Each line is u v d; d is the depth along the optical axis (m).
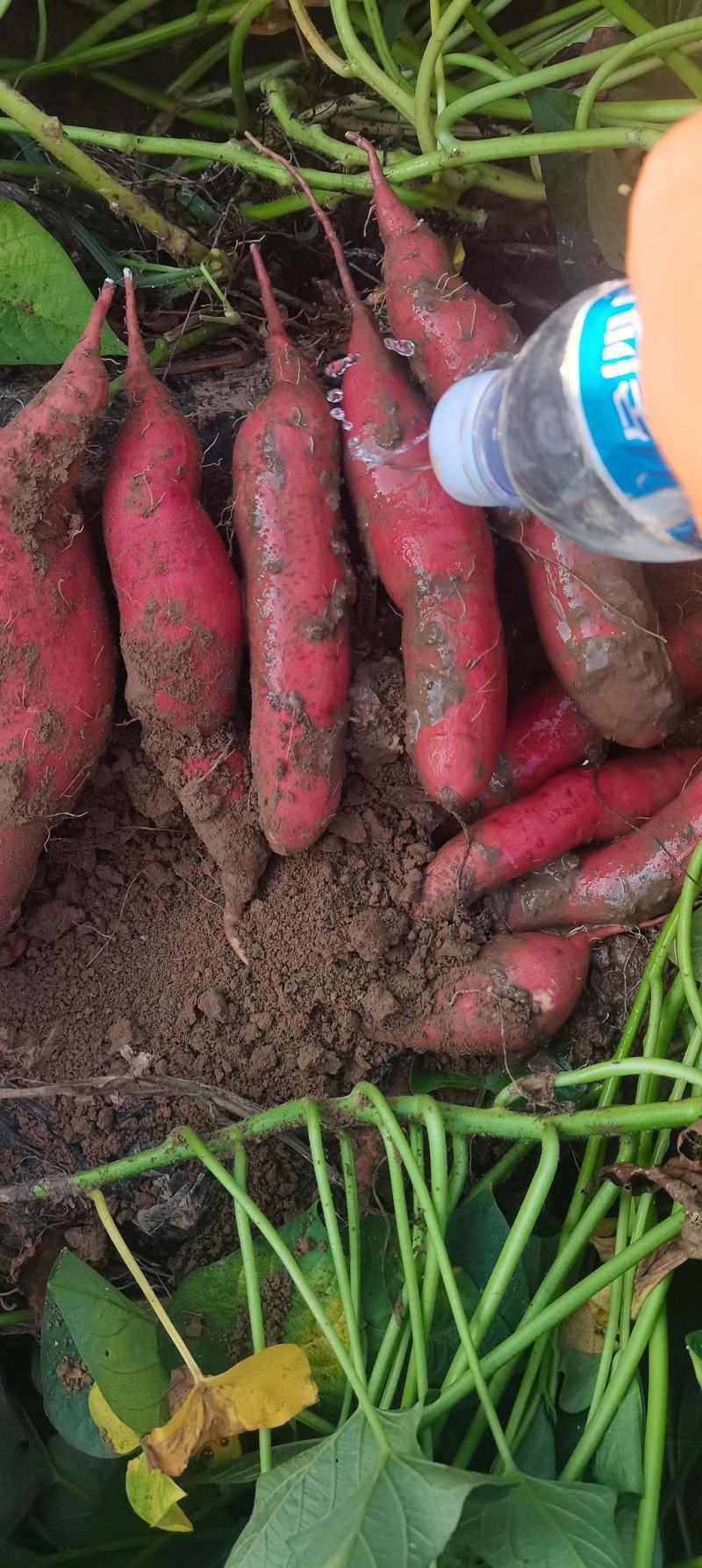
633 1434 0.88
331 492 0.98
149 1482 0.84
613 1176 0.89
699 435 0.49
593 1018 1.09
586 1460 0.86
